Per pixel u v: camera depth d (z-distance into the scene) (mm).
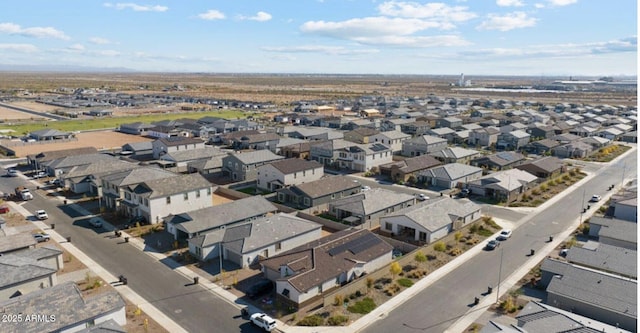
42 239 58531
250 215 64062
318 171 90312
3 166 101750
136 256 54625
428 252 55562
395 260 51500
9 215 69000
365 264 49781
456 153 106750
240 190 85812
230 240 54125
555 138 134375
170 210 67188
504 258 54406
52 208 72625
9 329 33438
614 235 55125
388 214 65625
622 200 67938
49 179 90188
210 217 60969
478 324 40406
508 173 85688
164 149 111000
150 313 42188
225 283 48062
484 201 77938
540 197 79875
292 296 43281
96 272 50312
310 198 73125
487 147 133250
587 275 42812
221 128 150625
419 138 122688
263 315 40188
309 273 45219
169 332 39156
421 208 63438
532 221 67688
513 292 45938
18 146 124750
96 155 96312
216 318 41500
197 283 47875
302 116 186000
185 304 43844
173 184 68812
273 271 47938
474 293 46031
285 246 56062
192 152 104750
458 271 51031
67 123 172250
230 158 94312
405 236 61562
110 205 72500
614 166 106625
